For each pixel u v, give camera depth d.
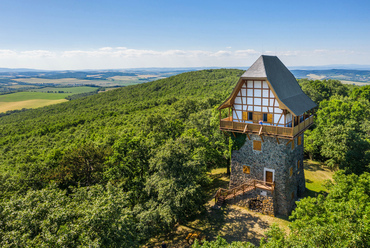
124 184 31.52
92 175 36.81
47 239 14.65
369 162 32.81
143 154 34.66
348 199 19.78
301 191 33.12
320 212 19.20
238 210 30.27
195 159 28.94
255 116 28.94
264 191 28.75
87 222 16.41
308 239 14.42
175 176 26.89
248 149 30.23
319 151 45.16
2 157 69.00
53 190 21.91
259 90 28.06
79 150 36.00
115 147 34.91
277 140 27.55
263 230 26.20
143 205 28.31
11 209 17.52
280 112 27.05
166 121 60.31
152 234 26.25
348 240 13.48
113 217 18.17
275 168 28.44
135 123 82.00
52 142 78.81
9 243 14.80
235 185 32.06
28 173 33.78
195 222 28.95
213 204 32.19
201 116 52.81
